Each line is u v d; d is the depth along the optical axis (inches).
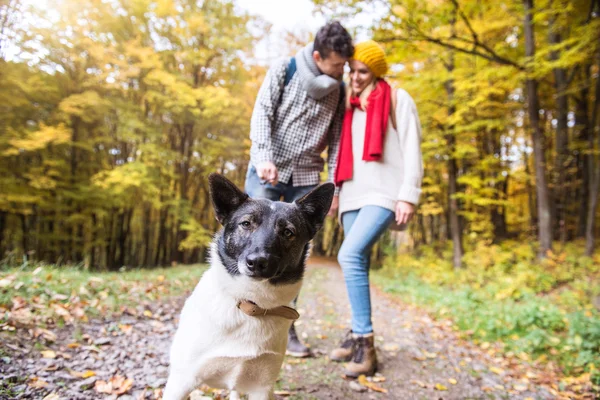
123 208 631.2
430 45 396.2
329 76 126.8
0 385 87.4
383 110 126.6
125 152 645.9
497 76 377.4
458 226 514.3
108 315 153.7
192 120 602.9
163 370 112.0
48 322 131.0
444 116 496.4
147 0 535.2
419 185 125.2
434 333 205.5
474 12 390.0
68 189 532.1
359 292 124.3
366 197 127.4
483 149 620.7
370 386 115.9
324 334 171.2
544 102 562.3
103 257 797.9
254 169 133.6
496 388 130.6
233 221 82.2
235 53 606.2
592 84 481.7
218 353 74.7
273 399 84.0
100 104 507.5
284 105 127.5
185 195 665.6
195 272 340.5
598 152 387.5
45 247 565.0
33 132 443.5
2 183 462.9
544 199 402.0
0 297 135.1
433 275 466.3
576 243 466.3
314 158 133.9
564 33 416.2
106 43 524.7
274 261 75.0
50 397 86.4
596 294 285.0
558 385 137.9
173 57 605.9
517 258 423.5
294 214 85.3
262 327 77.2
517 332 195.5
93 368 107.3
